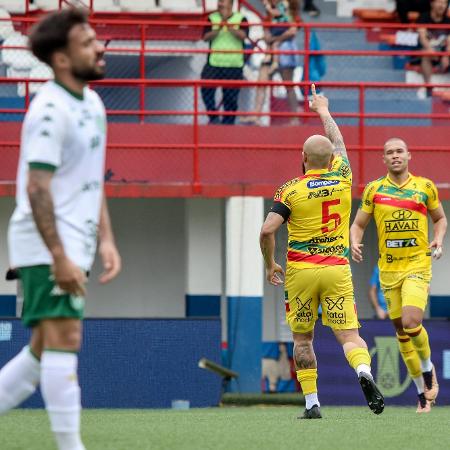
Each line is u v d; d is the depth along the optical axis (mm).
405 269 33750
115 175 50562
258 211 50062
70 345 16047
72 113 15688
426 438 21266
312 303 27469
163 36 59125
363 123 50375
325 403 44281
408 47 60062
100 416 29547
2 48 51469
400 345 34531
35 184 15258
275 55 54844
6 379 17359
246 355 49344
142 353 43656
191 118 54531
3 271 50656
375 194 33938
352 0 66562
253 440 20391
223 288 56031
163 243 57938
